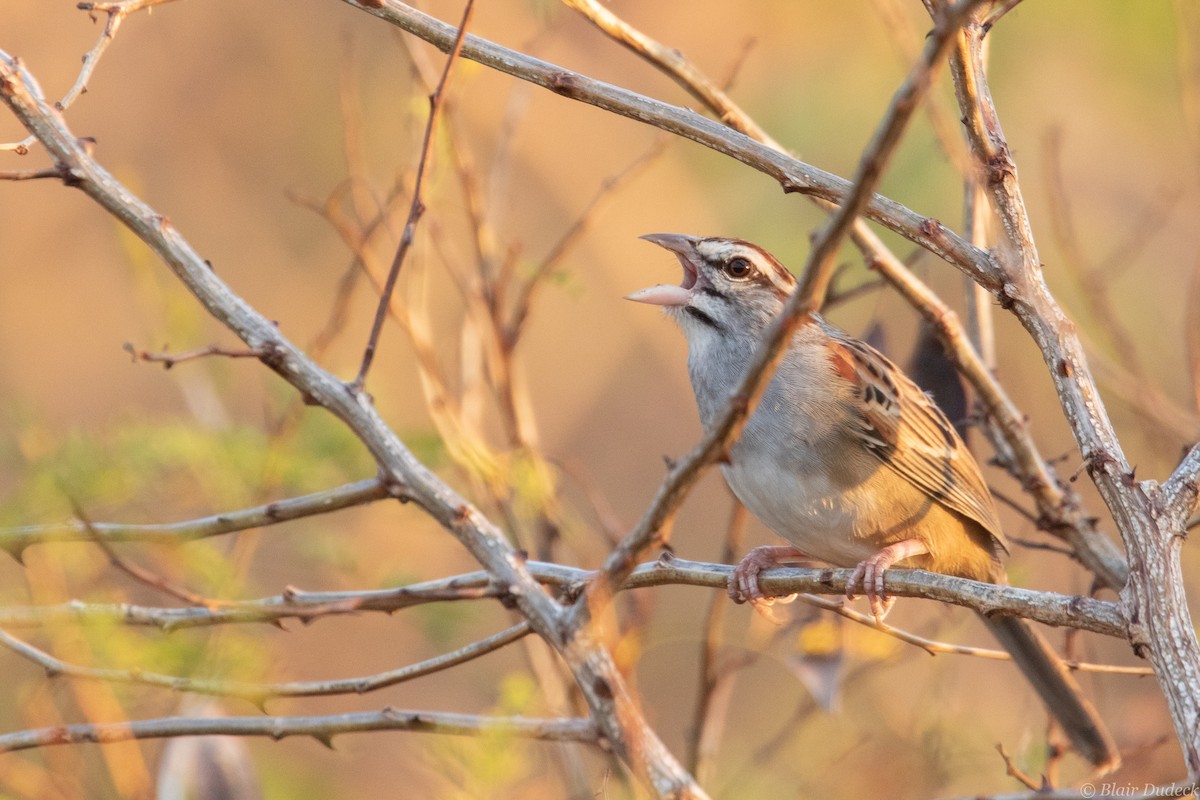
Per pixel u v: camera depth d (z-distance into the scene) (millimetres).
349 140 11250
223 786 8000
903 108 4848
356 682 6938
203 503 9016
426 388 10953
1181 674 5945
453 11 14992
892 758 11180
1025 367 13922
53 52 16375
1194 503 6250
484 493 10875
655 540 5734
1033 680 8914
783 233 14164
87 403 15617
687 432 16000
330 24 17422
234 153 16922
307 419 9227
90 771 9336
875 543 8977
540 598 6461
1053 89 15789
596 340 15844
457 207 13227
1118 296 14586
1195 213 15484
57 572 8188
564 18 12648
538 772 9297
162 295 11133
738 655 10703
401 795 10992
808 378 8836
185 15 16953
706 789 10438
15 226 16000
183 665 7051
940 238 6930
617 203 15672
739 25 16188
